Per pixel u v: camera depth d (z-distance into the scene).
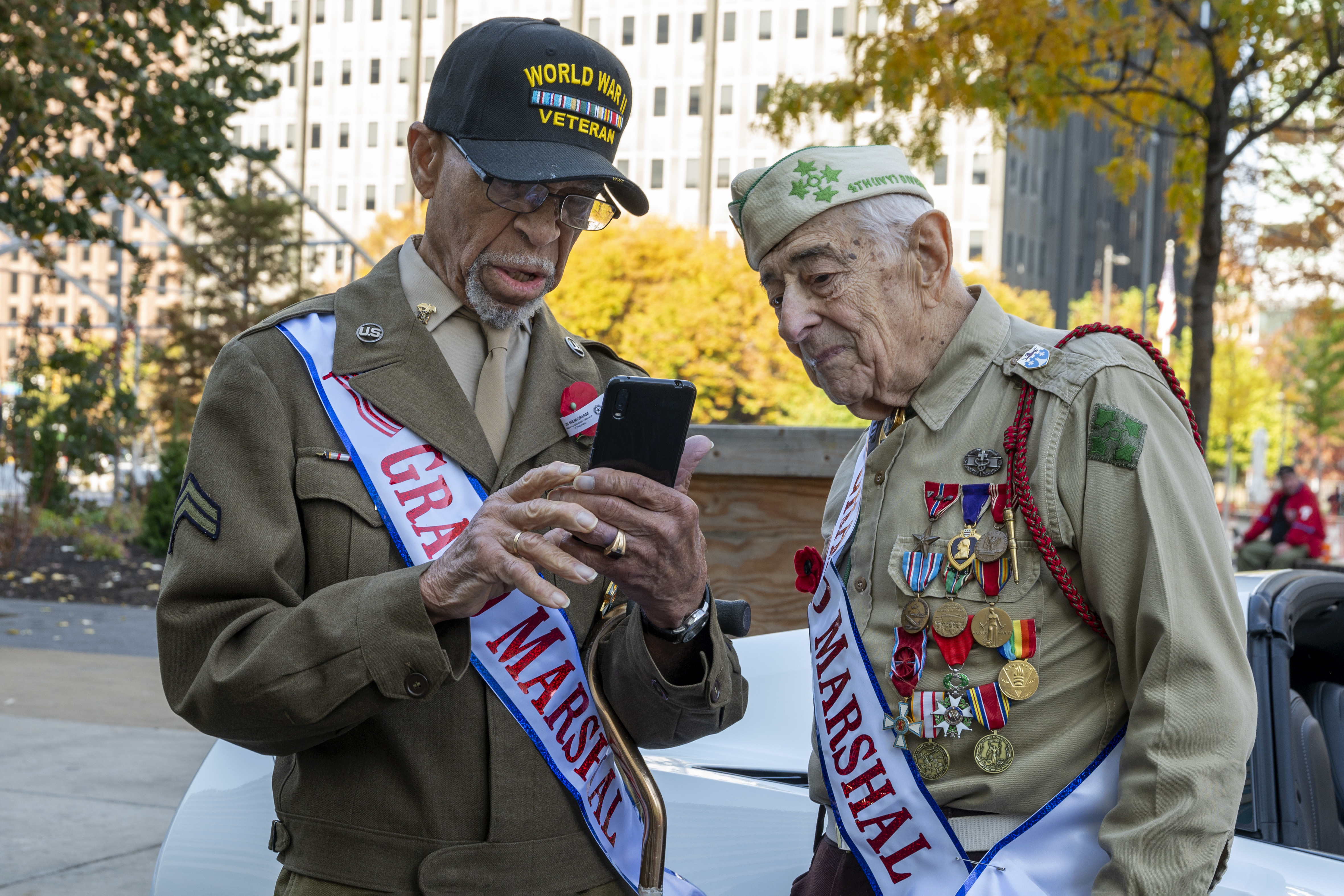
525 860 1.38
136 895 3.34
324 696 1.24
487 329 1.52
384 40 62.66
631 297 33.06
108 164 11.45
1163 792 1.26
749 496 4.01
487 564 1.22
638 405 1.28
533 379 1.52
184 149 11.55
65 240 11.95
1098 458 1.35
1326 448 41.78
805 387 31.75
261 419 1.36
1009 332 1.52
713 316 32.09
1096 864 1.34
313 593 1.38
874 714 1.45
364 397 1.41
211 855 2.05
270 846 1.46
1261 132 5.96
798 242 1.49
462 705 1.38
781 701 2.37
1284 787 1.96
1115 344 1.43
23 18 9.29
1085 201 60.88
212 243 23.98
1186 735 1.26
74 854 3.68
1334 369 29.06
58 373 13.44
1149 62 6.63
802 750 2.26
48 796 4.30
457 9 61.59
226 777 2.16
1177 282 32.25
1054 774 1.38
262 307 23.98
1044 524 1.38
